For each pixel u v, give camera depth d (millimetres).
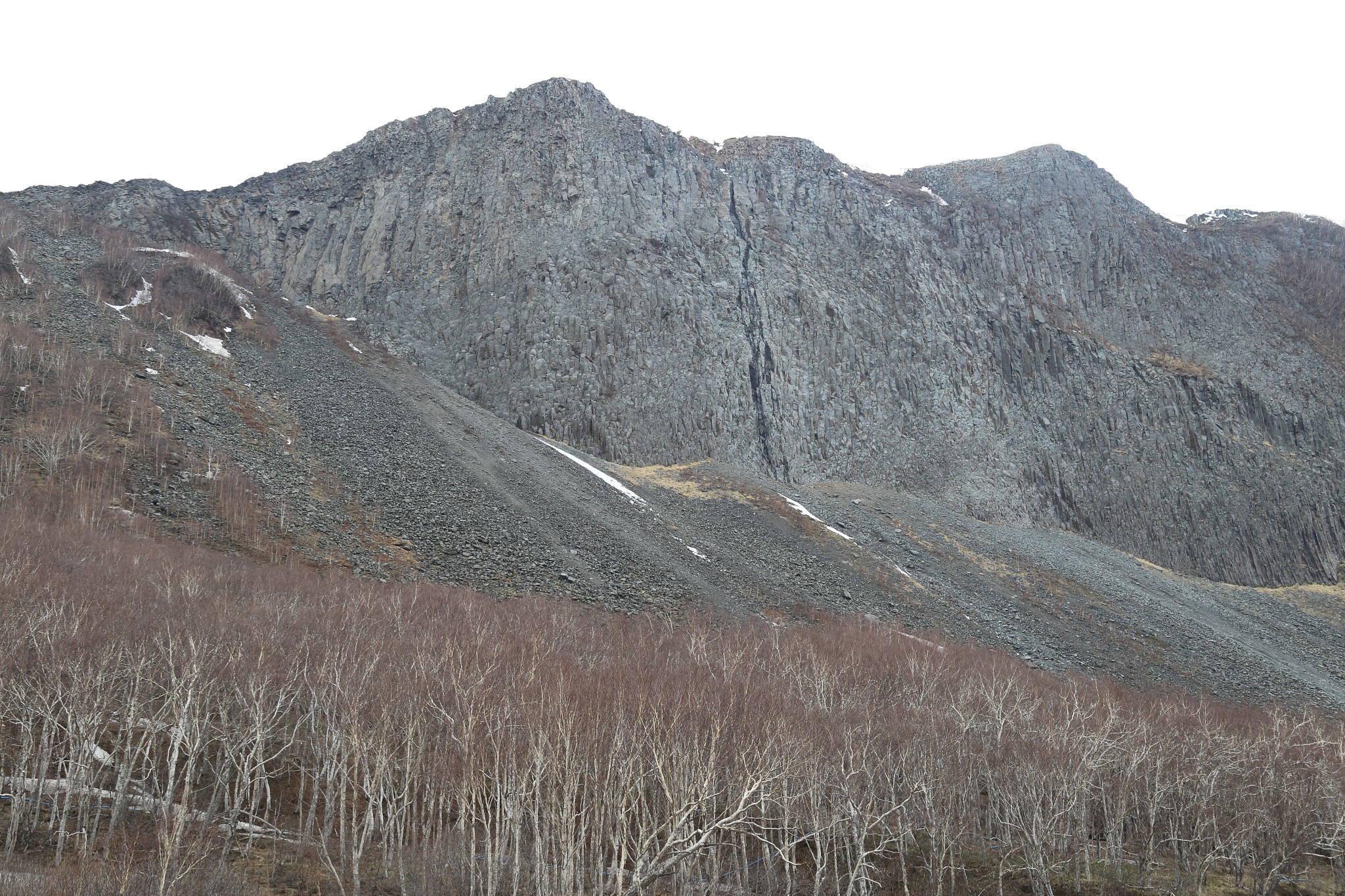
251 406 79062
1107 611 88000
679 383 113500
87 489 53906
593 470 92812
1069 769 35781
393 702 29266
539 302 116375
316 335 108000
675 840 24031
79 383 67438
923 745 35719
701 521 86625
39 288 86000
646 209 129750
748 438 113250
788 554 82000
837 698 41406
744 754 28906
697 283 123500
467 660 33906
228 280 109000
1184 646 83500
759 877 30359
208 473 62500
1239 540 127188
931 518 105125
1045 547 107375
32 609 30766
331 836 28344
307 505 64438
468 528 68625
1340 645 101438
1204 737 43188
